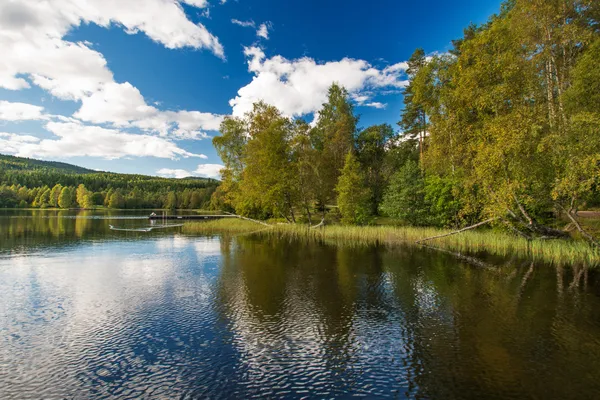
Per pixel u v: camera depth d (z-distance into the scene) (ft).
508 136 63.62
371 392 21.24
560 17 70.74
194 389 21.49
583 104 63.77
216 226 140.46
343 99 169.68
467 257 66.13
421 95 106.22
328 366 24.47
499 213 71.31
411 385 22.00
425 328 31.19
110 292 42.42
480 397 20.66
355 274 52.19
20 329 30.76
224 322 32.58
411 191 107.14
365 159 173.78
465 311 35.60
